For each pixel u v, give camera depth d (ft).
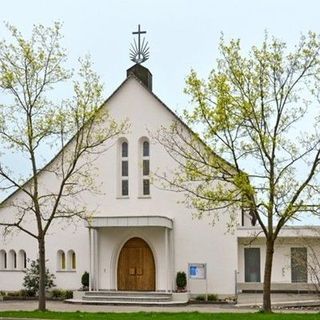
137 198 113.80
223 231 109.81
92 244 112.68
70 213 101.04
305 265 110.63
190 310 90.53
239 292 112.88
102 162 115.65
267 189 74.49
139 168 114.42
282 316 69.26
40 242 82.23
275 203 74.74
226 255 109.29
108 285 112.68
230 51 77.36
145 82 119.55
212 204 83.41
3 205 117.19
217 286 108.99
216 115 75.31
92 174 115.44
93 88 86.84
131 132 114.83
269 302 76.43
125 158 116.37
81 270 114.73
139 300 103.04
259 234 101.96
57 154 116.06
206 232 110.32
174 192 112.16
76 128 86.69
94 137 103.91
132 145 114.83
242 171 75.05
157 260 111.55
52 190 115.96
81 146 91.09
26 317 69.56
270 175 74.84
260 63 77.20
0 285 118.93
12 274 118.52
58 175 108.78
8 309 91.09
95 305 101.60
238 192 75.61
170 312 76.84
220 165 75.82
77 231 115.85
